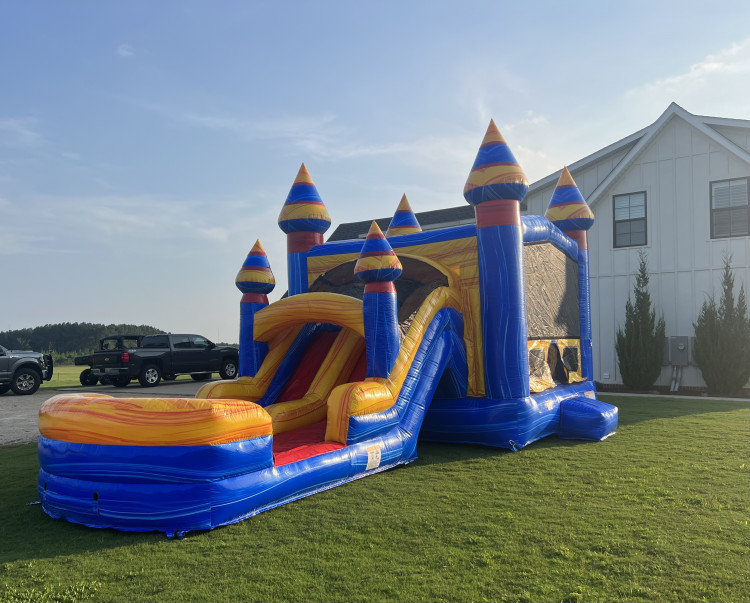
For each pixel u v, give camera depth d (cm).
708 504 519
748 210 1549
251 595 350
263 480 516
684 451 762
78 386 2138
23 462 778
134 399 500
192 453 471
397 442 690
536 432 846
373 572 382
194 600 344
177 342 2055
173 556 416
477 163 859
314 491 577
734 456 723
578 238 1200
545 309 1019
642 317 1612
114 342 2069
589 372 1177
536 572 378
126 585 366
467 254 880
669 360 1611
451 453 787
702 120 1602
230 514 486
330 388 775
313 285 967
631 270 1703
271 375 812
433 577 372
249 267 865
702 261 1603
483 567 387
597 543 427
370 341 705
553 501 539
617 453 766
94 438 486
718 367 1493
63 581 373
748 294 1541
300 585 363
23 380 1842
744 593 344
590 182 1838
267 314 771
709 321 1522
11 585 367
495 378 833
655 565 385
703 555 402
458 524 475
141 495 468
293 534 459
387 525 476
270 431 534
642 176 1698
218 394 750
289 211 1015
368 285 708
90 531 478
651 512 500
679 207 1642
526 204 1956
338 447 619
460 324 859
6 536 468
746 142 1571
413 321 771
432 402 866
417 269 893
